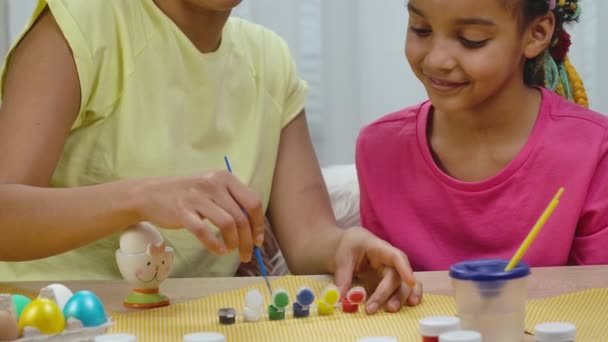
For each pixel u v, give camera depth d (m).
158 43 1.30
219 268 1.40
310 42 2.13
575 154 1.36
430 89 1.31
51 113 1.19
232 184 1.03
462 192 1.40
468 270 0.85
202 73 1.33
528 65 1.41
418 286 1.04
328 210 1.42
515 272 0.84
